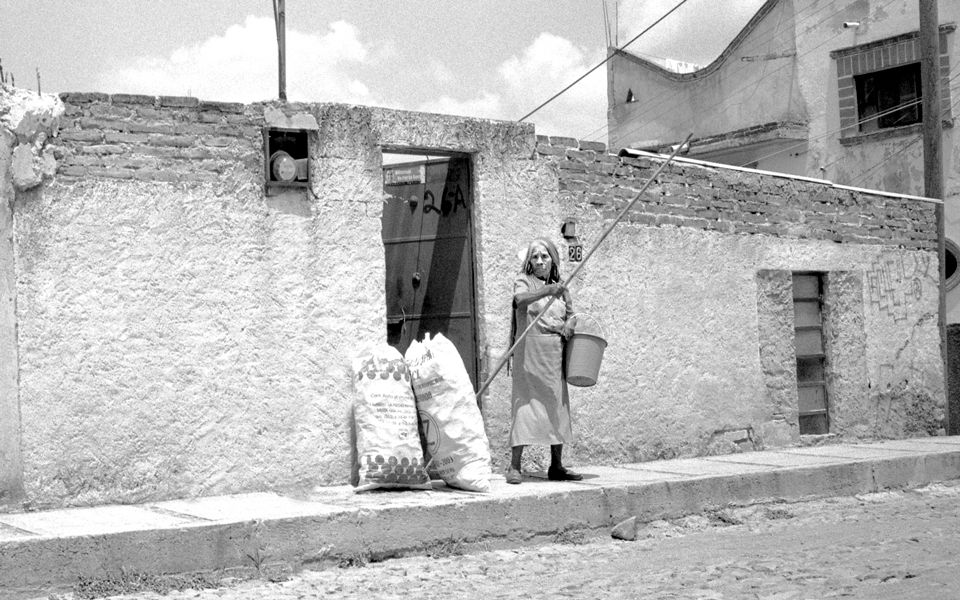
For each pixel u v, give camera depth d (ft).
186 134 28.09
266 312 28.89
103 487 26.61
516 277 31.22
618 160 36.14
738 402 38.81
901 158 65.98
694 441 37.42
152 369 27.32
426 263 34.22
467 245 33.17
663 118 79.30
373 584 22.00
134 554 21.80
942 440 43.24
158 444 27.30
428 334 29.76
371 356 29.27
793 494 32.86
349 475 29.68
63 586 21.06
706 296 38.17
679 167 37.73
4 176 25.66
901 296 44.93
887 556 22.89
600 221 35.50
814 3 69.62
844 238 42.98
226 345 28.30
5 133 25.68
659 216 37.04
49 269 26.23
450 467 28.25
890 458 35.99
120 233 27.14
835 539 25.81
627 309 35.96
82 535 21.34
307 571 23.58
